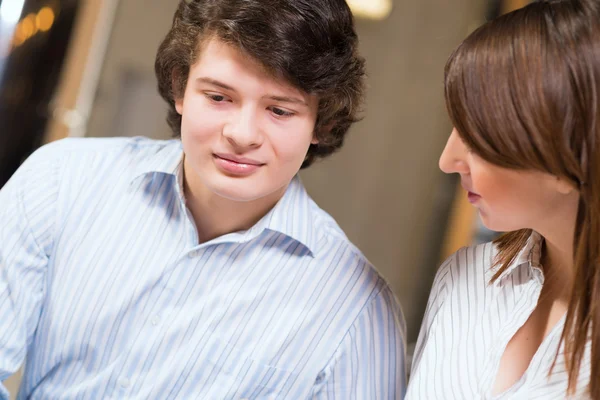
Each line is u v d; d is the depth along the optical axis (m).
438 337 1.03
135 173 1.14
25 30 2.17
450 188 2.92
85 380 1.08
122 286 1.08
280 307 1.09
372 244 2.98
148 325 1.07
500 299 1.00
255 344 1.07
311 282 1.11
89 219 1.11
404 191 2.96
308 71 0.94
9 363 1.08
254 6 0.91
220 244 1.09
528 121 0.76
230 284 1.08
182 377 1.05
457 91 0.81
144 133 2.38
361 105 1.14
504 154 0.79
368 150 2.97
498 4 2.84
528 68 0.77
